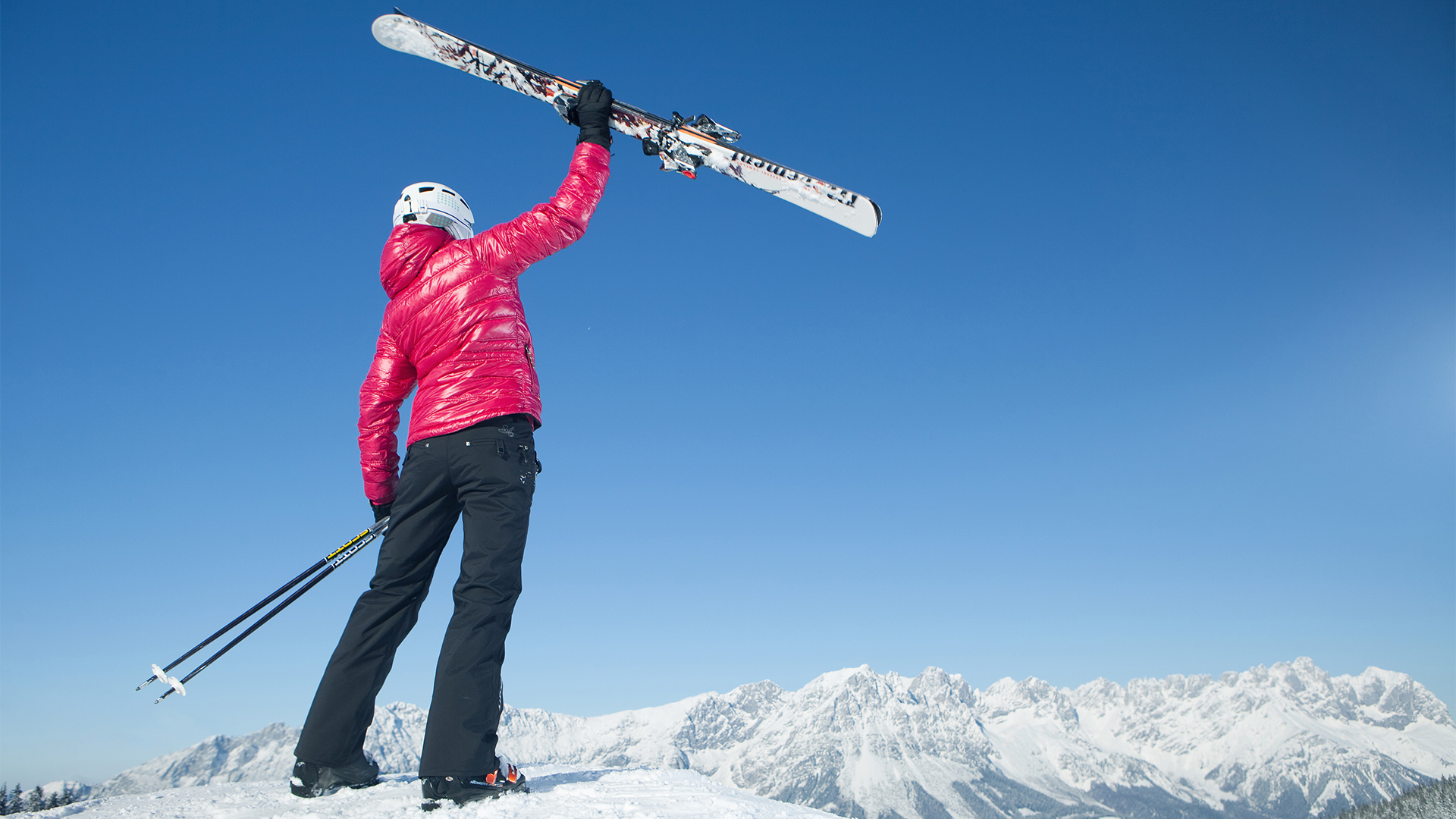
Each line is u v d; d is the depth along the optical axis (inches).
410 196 151.3
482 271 145.5
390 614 146.3
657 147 154.7
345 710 143.1
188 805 134.0
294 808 131.3
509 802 127.5
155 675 149.6
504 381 145.1
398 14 162.4
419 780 157.2
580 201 149.6
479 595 136.8
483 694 133.1
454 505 148.1
